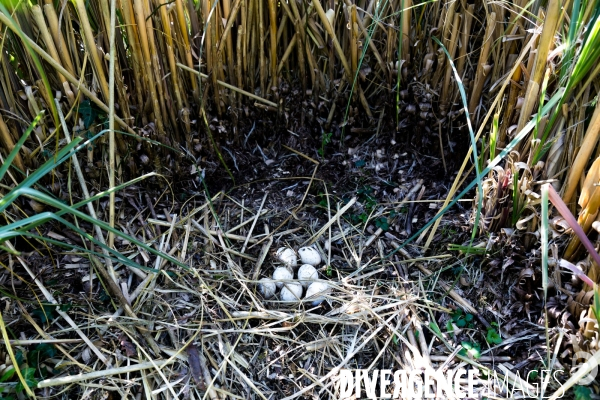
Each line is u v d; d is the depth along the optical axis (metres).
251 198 1.01
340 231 0.96
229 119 1.00
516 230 0.83
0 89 0.82
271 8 0.91
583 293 0.75
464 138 0.97
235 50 0.98
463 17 0.90
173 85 0.90
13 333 0.77
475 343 0.82
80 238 0.88
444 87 0.94
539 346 0.80
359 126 1.06
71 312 0.81
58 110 0.81
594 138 0.71
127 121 0.88
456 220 0.93
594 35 0.68
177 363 0.78
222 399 0.75
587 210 0.74
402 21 0.86
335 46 0.95
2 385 0.71
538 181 0.80
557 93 0.72
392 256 0.93
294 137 1.06
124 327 0.80
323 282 0.86
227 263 0.90
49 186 0.88
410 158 1.04
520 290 0.83
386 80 0.99
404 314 0.84
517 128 0.82
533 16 0.80
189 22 0.93
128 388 0.75
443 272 0.90
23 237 0.82
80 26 0.78
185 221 0.95
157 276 0.87
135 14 0.79
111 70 0.76
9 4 0.78
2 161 0.83
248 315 0.82
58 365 0.76
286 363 0.79
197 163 0.99
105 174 0.91
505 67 0.90
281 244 0.94
